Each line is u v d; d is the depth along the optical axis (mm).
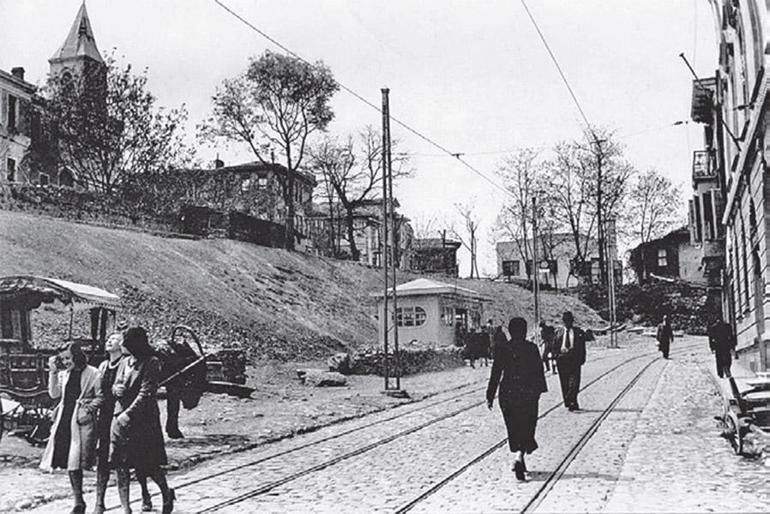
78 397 9914
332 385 26812
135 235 39094
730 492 9438
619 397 22000
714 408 18766
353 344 41625
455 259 96750
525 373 11055
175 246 41000
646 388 24641
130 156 44188
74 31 53938
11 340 15562
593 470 11219
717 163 42562
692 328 70688
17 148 49094
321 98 61031
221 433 16219
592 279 88438
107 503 10125
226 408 20000
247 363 29078
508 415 10938
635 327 71062
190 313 32375
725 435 13883
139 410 8828
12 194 35219
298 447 14578
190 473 12125
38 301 16250
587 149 78375
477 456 12734
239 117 60344
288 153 61375
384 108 26234
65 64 53344
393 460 12719
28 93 50031
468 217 102000
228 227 48125
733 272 36031
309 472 11836
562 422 16781
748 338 27984
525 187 80188
